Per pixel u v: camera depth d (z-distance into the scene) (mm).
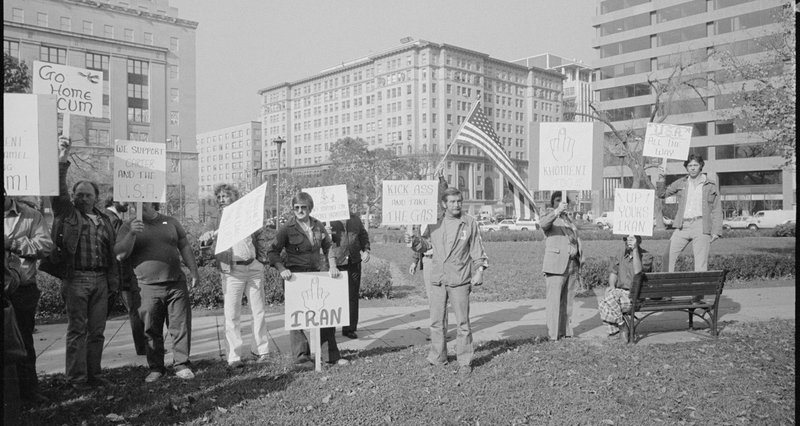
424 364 6285
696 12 64062
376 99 115750
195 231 18688
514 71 116750
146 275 5664
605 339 7625
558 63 142000
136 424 4562
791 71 14758
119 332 8148
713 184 8477
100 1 70688
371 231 46125
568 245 7410
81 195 5453
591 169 7152
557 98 124062
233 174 160500
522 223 55562
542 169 7223
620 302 7629
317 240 6316
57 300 9320
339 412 4832
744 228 48594
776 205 61250
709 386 5574
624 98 70438
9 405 3498
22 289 4906
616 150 38094
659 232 32562
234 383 5590
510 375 5883
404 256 23391
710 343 7344
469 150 107250
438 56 105812
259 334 6473
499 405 5027
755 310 9969
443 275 6105
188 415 4754
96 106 5707
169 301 5871
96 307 5535
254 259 6379
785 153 16031
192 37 79000
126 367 6215
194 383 5586
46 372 6047
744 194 63250
